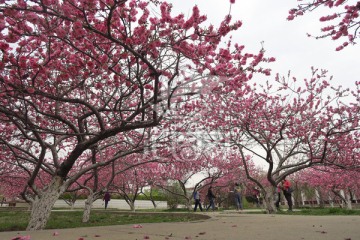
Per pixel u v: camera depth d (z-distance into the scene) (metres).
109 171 19.53
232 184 26.00
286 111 14.28
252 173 28.05
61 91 8.74
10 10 4.85
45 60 6.87
